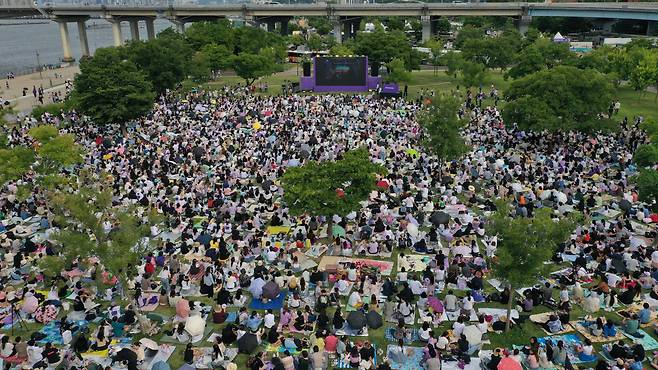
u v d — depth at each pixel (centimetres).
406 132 5938
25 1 17300
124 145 5431
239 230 3534
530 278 2364
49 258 2475
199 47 11662
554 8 15238
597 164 4816
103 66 6297
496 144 5609
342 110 7144
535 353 2300
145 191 4116
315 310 2708
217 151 5138
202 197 4016
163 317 2669
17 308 2731
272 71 10081
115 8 17250
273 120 6444
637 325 2505
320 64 9244
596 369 2206
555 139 5750
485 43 10544
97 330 2584
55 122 6706
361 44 10644
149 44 8038
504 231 2364
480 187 4325
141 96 6203
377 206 3750
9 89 10481
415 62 10600
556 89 5366
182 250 3228
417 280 2870
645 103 8288
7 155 3953
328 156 4909
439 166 4544
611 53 9675
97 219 2539
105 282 2811
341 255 3275
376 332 2566
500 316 2634
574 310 2741
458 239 3328
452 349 2383
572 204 3847
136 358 2288
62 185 3969
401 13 16388
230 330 2458
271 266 3122
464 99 8406
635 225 3650
